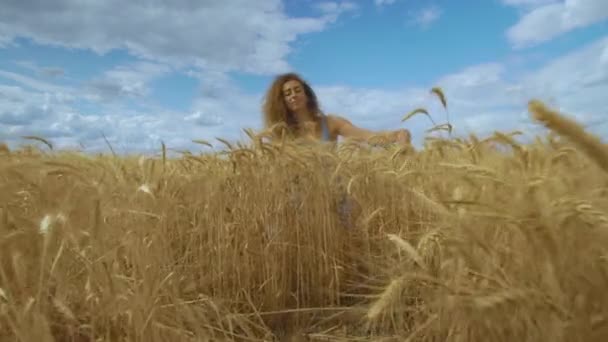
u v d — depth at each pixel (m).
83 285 2.13
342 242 3.57
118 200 2.47
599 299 1.12
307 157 3.64
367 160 3.85
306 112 5.18
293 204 3.55
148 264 2.20
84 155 3.10
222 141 3.61
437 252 1.84
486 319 1.33
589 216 1.09
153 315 1.91
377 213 3.51
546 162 1.58
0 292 1.57
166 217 2.96
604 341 1.10
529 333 1.26
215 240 3.42
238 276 3.22
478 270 1.43
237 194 3.55
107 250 2.10
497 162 1.87
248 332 2.60
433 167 2.56
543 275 1.21
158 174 3.34
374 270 3.01
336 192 3.68
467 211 1.46
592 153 0.96
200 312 2.38
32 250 1.95
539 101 0.99
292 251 3.50
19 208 2.36
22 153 3.10
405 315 2.30
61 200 2.22
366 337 2.36
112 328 1.99
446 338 1.73
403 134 4.41
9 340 1.69
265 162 3.57
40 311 1.75
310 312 3.18
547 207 1.21
